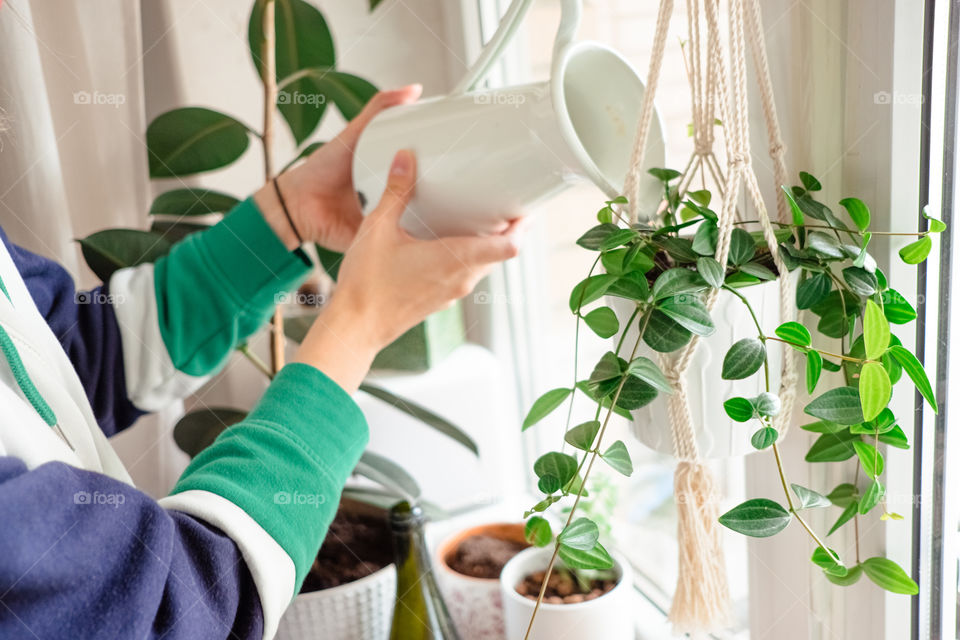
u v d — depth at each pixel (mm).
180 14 991
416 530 818
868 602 577
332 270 984
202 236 821
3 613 372
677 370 447
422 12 1066
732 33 481
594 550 443
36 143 869
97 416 809
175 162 928
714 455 477
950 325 520
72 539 390
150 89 1000
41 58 904
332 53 919
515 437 1209
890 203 493
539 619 714
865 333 407
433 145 583
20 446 429
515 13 538
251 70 1043
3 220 880
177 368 819
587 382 462
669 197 544
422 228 630
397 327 609
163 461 1034
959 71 479
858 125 502
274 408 540
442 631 829
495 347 1174
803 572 617
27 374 503
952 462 542
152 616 416
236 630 494
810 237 444
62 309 739
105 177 977
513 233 625
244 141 929
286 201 792
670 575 913
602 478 971
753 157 579
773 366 470
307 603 813
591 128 571
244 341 872
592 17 892
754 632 697
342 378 576
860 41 490
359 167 648
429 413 920
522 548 893
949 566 560
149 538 421
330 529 897
